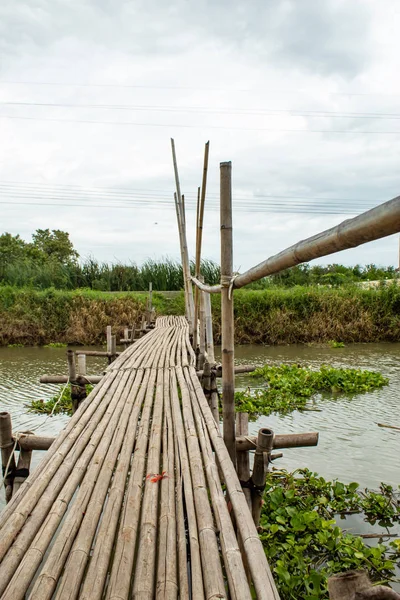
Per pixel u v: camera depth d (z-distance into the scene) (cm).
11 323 1644
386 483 549
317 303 1741
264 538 411
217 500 285
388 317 1709
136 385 587
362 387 967
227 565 222
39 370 1222
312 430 727
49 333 1673
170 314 1917
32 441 395
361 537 436
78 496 295
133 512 280
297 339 1697
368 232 170
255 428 733
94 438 389
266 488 511
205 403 479
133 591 215
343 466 597
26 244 2889
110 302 1759
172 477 324
